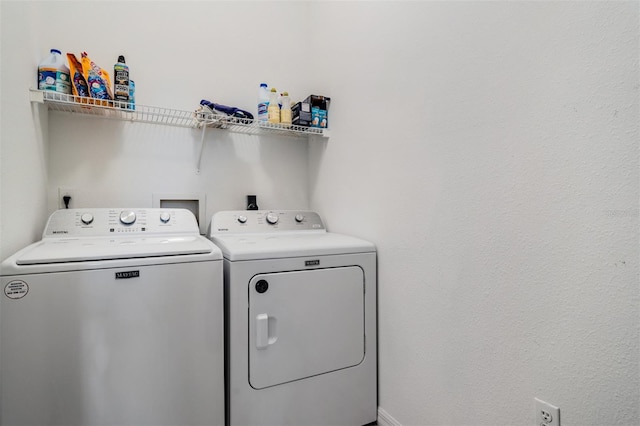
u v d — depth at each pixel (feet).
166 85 6.29
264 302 4.38
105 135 5.82
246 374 4.25
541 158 2.98
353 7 5.99
